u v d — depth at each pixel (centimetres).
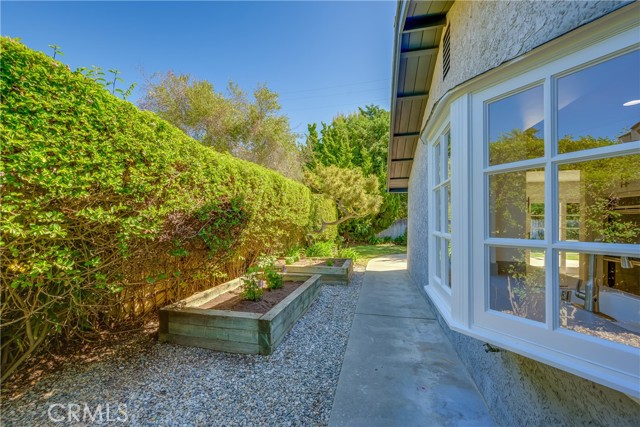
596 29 128
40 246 207
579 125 147
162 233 305
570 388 151
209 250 415
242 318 331
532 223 176
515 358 202
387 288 663
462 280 192
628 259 136
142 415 224
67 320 276
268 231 614
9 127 175
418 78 524
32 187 191
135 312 393
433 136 342
